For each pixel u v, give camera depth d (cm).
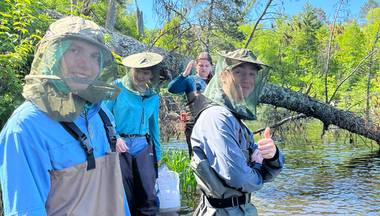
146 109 321
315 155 837
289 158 793
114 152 136
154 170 331
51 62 114
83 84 115
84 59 117
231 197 160
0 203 246
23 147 110
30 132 111
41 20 398
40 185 111
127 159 307
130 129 314
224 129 151
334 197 456
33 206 106
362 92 746
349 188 507
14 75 300
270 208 406
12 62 305
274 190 496
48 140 115
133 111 312
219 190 155
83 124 129
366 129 601
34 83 114
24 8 354
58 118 116
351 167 679
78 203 117
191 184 492
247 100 162
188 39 651
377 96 611
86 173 121
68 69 115
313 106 605
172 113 549
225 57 160
